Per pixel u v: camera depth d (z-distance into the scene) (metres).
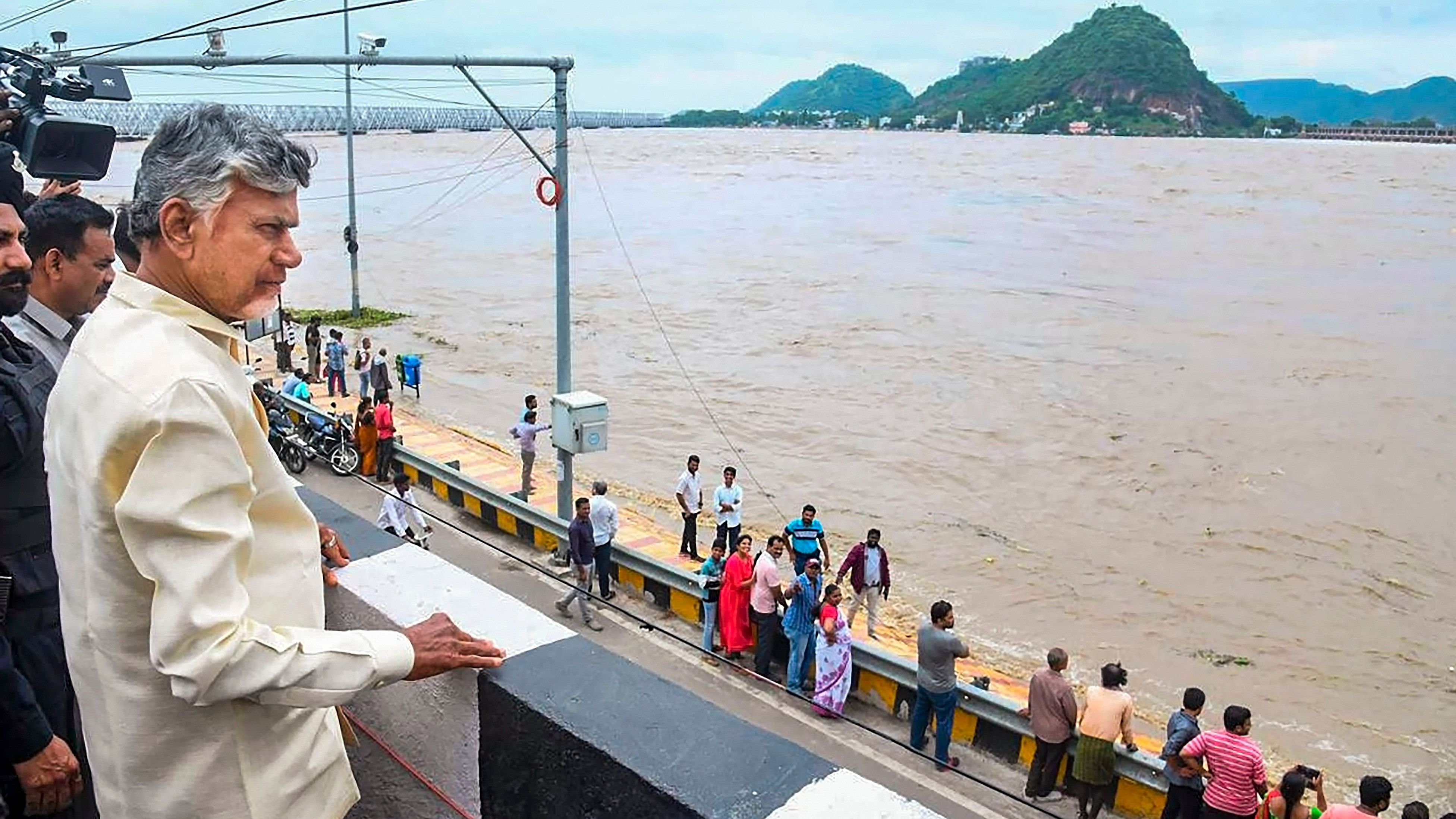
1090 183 118.00
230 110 1.63
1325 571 17.72
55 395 1.57
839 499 20.50
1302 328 38.59
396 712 2.21
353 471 18.38
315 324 27.36
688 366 31.36
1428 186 121.25
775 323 38.16
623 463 22.00
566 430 14.27
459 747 2.07
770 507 19.86
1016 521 19.62
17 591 2.22
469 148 179.75
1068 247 61.84
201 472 1.46
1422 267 55.16
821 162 160.38
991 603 16.03
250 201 1.59
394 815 2.27
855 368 31.47
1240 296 45.41
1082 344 35.28
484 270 50.59
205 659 1.43
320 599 1.76
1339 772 11.96
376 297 42.34
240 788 1.63
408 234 66.25
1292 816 8.59
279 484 1.67
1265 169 150.00
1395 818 11.12
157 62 10.37
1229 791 8.74
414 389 27.50
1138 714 12.93
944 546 18.25
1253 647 14.95
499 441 23.20
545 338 34.84
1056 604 16.09
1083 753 9.42
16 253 2.28
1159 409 27.56
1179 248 61.88
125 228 1.79
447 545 15.45
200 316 1.61
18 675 2.07
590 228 70.62
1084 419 26.45
